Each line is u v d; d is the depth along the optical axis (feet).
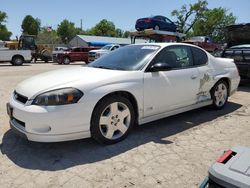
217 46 90.38
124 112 13.39
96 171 10.80
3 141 13.67
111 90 12.54
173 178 10.38
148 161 11.65
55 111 11.28
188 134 14.79
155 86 14.35
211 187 6.21
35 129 11.50
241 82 29.86
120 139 13.43
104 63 15.58
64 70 14.80
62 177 10.37
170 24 74.23
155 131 15.14
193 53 17.21
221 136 14.57
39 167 11.12
